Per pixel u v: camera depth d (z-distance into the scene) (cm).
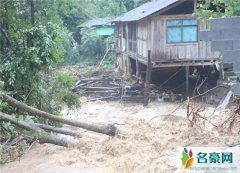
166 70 2328
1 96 1002
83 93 2192
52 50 1155
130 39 2634
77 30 3922
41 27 1117
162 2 2225
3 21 1187
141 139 879
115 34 3362
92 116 1756
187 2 1952
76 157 829
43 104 1186
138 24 2322
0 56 1162
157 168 689
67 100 1216
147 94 2002
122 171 718
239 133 790
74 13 3816
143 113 1820
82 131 1116
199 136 803
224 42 434
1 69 1095
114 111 1884
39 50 1111
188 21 2014
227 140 737
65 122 990
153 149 796
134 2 4253
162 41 2031
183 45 2036
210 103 1819
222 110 1176
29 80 1131
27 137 988
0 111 1056
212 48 438
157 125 981
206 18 714
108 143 859
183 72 2300
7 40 1180
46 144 981
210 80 2117
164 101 2098
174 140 829
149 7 2383
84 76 2812
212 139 768
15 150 938
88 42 3688
